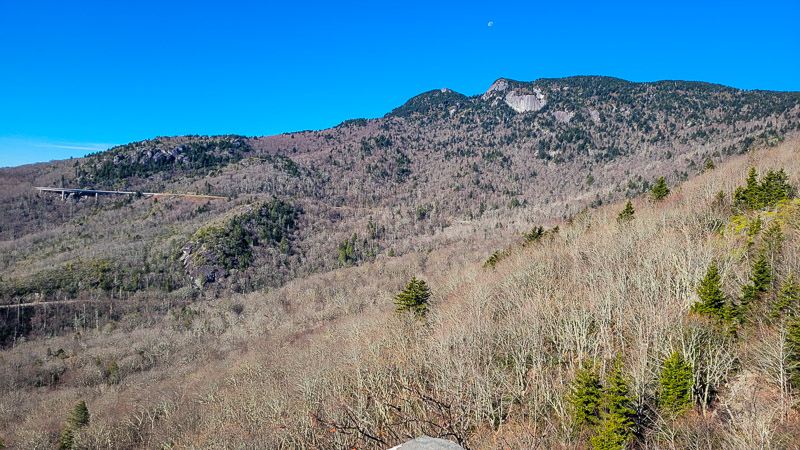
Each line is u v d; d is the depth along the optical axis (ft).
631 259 143.84
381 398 89.45
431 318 160.86
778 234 102.63
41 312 350.43
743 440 55.31
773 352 67.92
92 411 174.91
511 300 146.51
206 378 197.77
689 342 81.35
